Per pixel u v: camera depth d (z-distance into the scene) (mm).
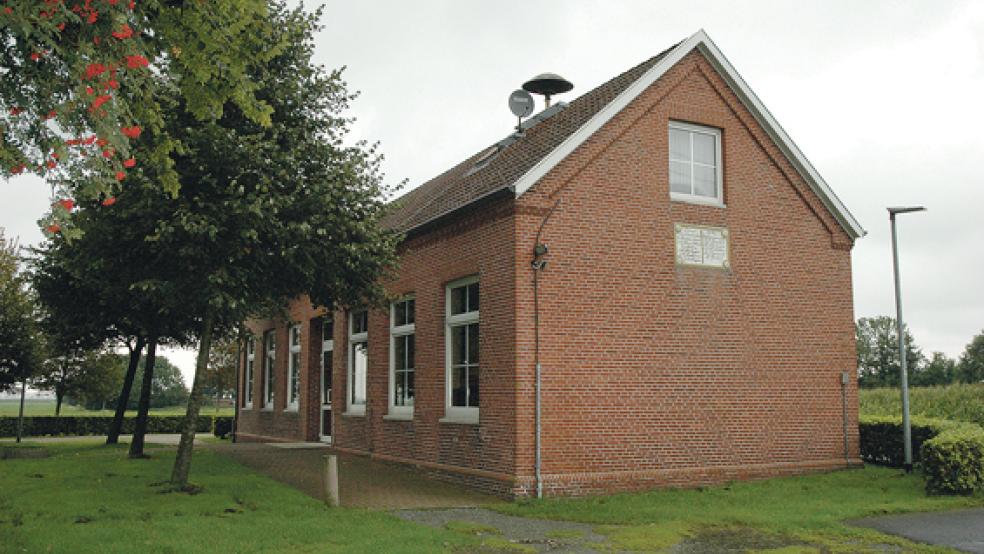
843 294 16531
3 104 7918
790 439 15516
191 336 23125
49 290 20438
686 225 14992
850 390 16312
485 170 17250
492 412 13672
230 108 12438
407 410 17359
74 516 10062
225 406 84125
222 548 8570
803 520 10961
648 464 13945
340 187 12578
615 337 13977
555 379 13359
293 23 12727
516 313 13219
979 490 13031
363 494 13266
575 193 13992
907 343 88375
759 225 15781
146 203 11086
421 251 16734
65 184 7777
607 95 15617
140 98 9219
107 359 38312
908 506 12109
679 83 15352
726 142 15727
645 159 14750
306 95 12875
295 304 25328
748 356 15266
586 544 9602
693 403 14547
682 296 14727
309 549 8727
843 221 16688
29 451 19219
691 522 10953
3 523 9695
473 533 10164
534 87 20047
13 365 27719
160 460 17297
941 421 16984
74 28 8047
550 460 13125
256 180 11766
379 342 18562
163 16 8836
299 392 24547
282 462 17609
